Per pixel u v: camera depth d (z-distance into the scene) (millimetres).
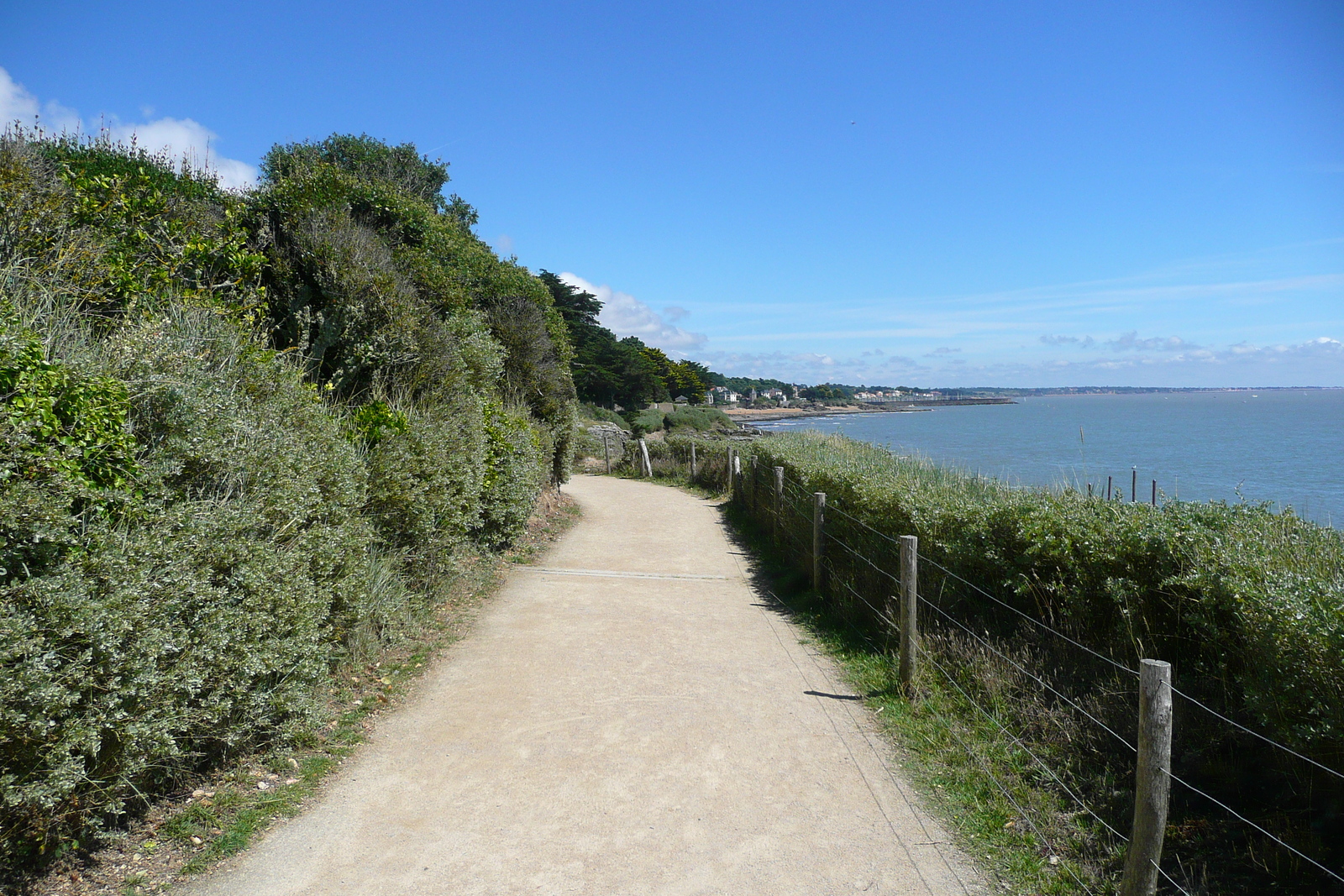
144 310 5590
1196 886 3242
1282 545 4250
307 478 4992
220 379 5055
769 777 4504
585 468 29344
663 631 7445
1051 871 3559
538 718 5285
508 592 8758
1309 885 3070
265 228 9133
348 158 21797
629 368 63188
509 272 18078
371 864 3533
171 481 4164
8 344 3270
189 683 3506
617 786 4352
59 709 2936
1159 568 4523
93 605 3020
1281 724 3309
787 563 10711
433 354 9969
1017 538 5555
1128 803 3865
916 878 3539
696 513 16578
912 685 5641
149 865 3381
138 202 7328
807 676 6285
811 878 3523
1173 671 4371
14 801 2801
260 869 3453
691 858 3654
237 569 4035
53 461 3225
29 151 6285
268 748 4484
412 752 4707
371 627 6203
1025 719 4875
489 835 3814
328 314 9008
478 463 8906
